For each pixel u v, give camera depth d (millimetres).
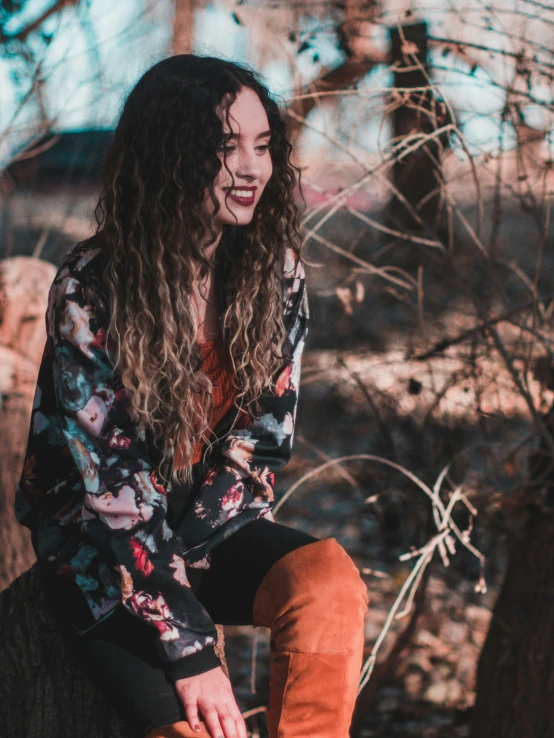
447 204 3111
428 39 3000
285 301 2086
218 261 2000
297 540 1938
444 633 4477
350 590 1808
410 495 3555
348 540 5340
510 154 3123
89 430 1827
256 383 2004
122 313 1815
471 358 3371
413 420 3598
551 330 3389
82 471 1823
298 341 2123
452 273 3350
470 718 3463
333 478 5996
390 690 4109
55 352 1848
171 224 1821
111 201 1841
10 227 6535
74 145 5727
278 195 2004
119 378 1832
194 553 1933
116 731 2018
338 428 6227
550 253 4156
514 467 3215
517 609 3225
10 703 2047
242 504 2002
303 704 1767
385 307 4590
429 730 3818
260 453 2074
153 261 1822
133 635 1896
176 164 1798
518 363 3699
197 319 1966
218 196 1848
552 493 3121
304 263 2170
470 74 2967
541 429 2998
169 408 1893
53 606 1988
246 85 1846
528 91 2918
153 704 1805
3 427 3754
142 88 1842
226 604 1979
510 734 3145
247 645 4691
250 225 2004
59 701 2039
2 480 3709
